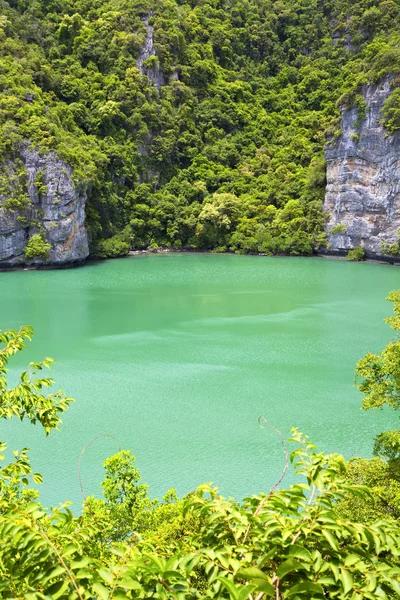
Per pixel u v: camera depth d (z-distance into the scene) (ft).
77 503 56.44
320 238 276.00
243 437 72.13
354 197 261.03
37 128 242.99
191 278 209.67
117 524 40.11
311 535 15.28
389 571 14.19
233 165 356.59
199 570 24.41
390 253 247.91
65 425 75.77
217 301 163.84
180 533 34.88
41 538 14.52
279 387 90.68
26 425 75.82
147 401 84.23
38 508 16.20
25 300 165.99
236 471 63.52
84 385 91.30
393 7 403.75
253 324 134.62
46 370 99.04
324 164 289.53
